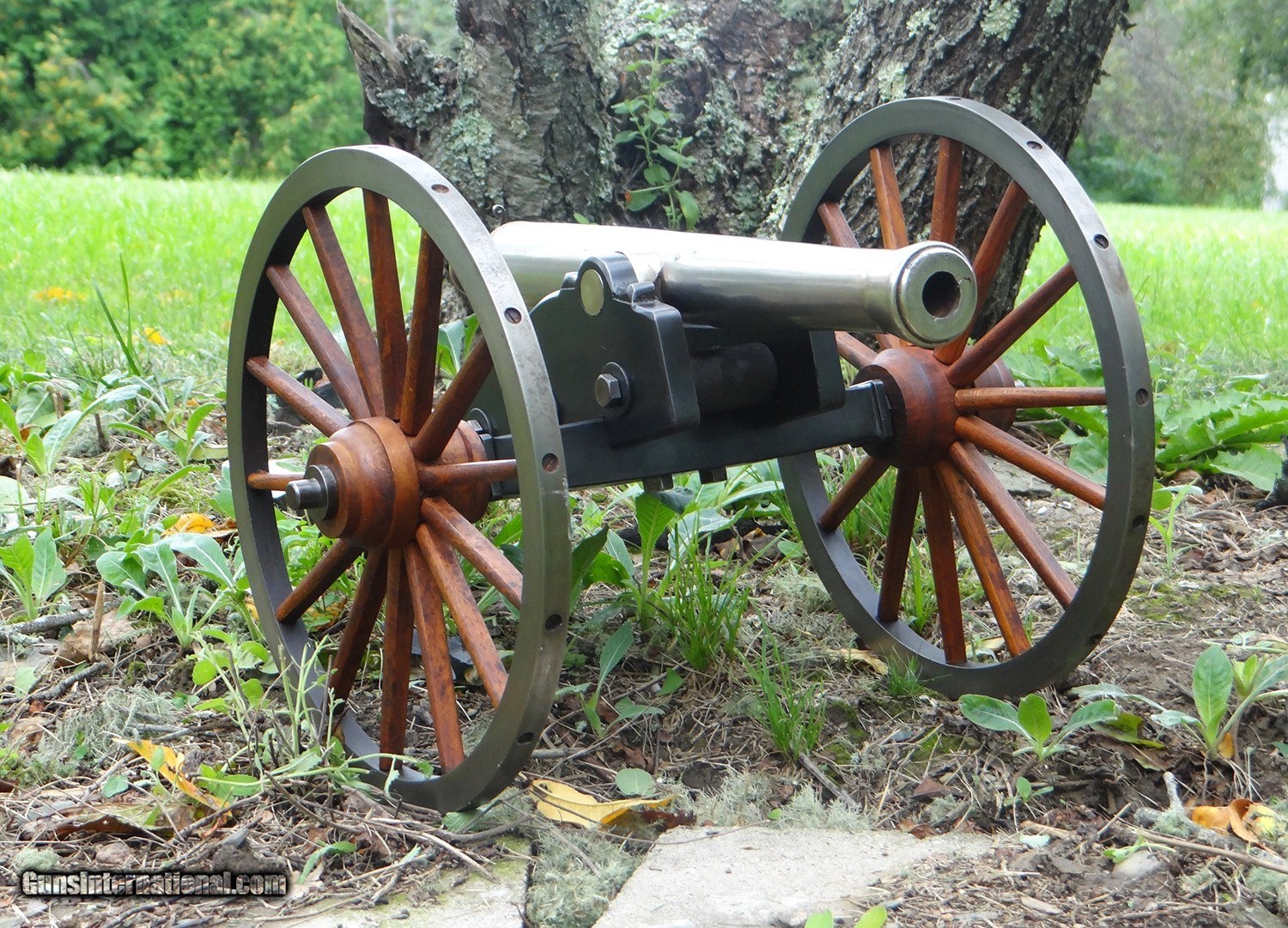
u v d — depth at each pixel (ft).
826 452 9.95
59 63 61.00
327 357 6.33
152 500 9.36
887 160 7.11
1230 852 5.24
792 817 5.95
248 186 35.09
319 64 66.64
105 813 5.78
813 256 5.53
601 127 11.57
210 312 15.35
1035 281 19.77
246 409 6.97
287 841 5.62
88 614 7.88
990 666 6.83
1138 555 6.07
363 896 5.19
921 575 8.04
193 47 64.18
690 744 6.79
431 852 5.51
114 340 13.25
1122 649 7.47
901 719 6.94
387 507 5.73
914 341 5.02
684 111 12.17
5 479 9.13
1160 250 25.52
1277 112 73.15
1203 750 6.43
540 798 6.00
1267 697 6.66
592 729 6.87
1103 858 5.39
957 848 5.58
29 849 5.56
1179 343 13.96
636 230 6.79
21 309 14.76
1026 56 9.69
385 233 5.76
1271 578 8.48
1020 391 6.55
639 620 7.86
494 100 11.28
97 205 25.16
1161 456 10.33
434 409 5.69
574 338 6.34
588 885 5.30
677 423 5.89
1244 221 39.04
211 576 7.70
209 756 6.40
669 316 5.89
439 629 5.85
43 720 6.79
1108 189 72.18
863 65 10.33
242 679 7.26
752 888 5.17
